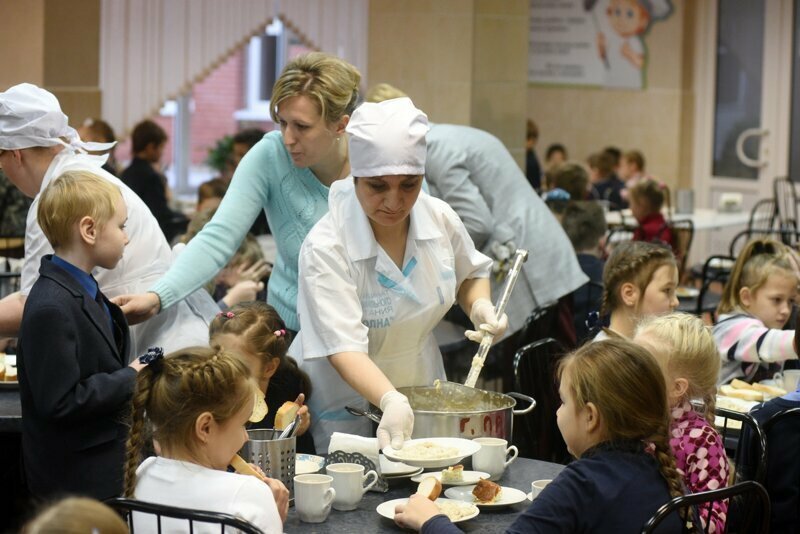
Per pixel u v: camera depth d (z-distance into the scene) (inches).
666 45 432.1
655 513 76.9
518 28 282.2
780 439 104.3
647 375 79.7
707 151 430.0
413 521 82.3
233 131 438.9
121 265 114.6
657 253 133.0
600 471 78.6
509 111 284.0
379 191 98.4
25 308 97.3
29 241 113.6
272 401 110.6
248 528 72.5
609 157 375.2
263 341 107.5
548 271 181.8
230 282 161.8
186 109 424.8
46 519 53.9
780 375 143.4
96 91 316.2
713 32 422.3
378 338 107.0
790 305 151.2
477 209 173.3
